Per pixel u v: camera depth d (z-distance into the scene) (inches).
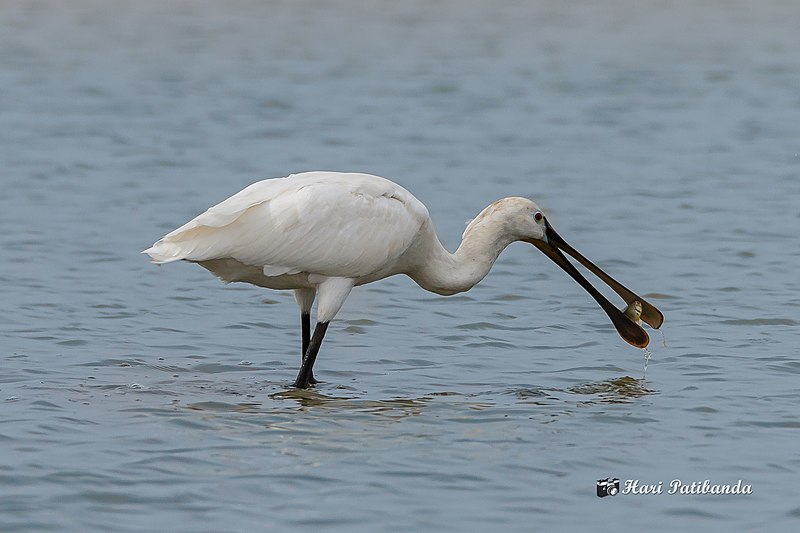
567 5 2410.2
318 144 1211.2
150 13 2207.2
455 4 2402.8
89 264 778.8
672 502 408.5
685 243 854.5
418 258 570.9
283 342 624.7
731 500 410.6
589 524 390.0
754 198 1003.9
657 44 1964.8
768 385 544.4
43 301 689.0
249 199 534.9
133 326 645.3
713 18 2256.4
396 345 619.5
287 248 534.3
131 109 1387.8
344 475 422.6
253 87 1544.0
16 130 1253.1
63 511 386.6
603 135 1289.4
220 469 424.8
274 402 514.3
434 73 1674.5
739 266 791.7
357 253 543.5
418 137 1259.2
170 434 461.7
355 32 2050.9
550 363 588.1
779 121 1368.1
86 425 470.9
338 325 657.0
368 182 553.3
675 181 1069.8
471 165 1126.4
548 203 980.6
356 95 1504.7
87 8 2241.6
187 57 1768.0
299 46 1892.2
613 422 491.2
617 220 924.6
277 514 388.8
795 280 754.8
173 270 772.0
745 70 1717.5
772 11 2332.7
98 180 1037.8
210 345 613.9
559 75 1673.2
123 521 381.4
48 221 890.1
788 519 395.9
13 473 414.9
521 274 780.6
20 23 2062.0
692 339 627.5
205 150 1174.3
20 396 508.4
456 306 700.0
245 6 2315.5
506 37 2017.7
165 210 931.3
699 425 487.8
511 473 429.7
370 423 483.8
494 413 502.0
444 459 441.7
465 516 392.5
